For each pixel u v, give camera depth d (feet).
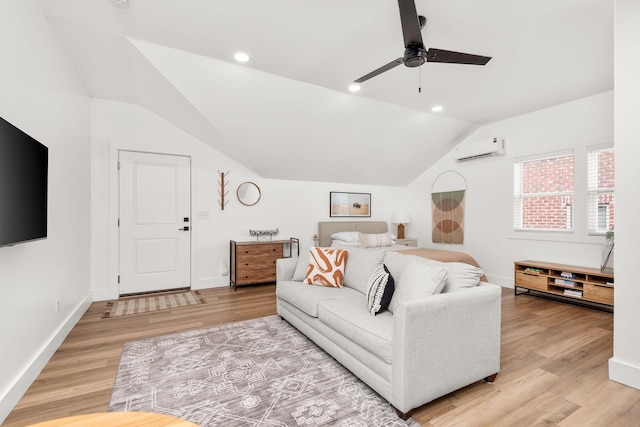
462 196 16.96
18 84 5.73
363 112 13.04
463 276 6.33
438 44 8.36
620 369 6.29
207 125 12.24
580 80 10.62
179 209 13.79
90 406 5.43
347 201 18.78
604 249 11.21
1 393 5.05
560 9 6.91
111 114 12.34
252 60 9.33
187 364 6.98
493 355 6.20
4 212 4.43
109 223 12.29
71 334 8.73
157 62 9.10
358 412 5.31
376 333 5.63
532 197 14.07
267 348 7.83
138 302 11.93
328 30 7.79
